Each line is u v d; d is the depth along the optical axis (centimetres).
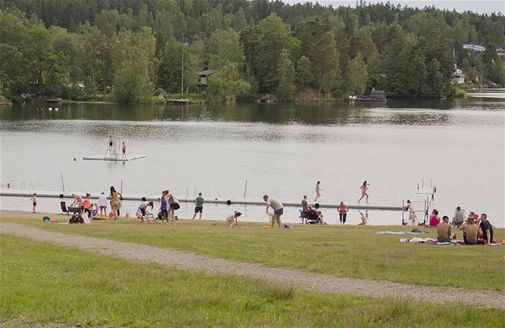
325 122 12381
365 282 2002
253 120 12644
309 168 6606
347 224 4059
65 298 1681
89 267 2100
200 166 6644
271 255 2373
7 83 15862
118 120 12094
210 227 3300
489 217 4444
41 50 16562
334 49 19100
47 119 12019
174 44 18812
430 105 17925
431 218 3597
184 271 2077
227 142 8856
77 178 5838
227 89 18125
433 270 2148
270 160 7156
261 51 19362
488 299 1827
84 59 17912
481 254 2436
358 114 14425
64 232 2906
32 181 5641
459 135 10100
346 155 7681
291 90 18512
